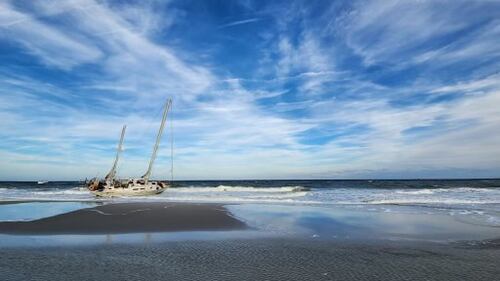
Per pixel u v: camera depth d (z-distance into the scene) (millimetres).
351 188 58438
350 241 14414
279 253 12305
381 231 16703
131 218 19875
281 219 20297
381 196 37906
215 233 16016
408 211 24125
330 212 23484
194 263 10953
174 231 16484
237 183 106188
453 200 31938
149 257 11672
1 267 10406
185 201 32031
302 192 46562
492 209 25266
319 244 13812
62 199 36188
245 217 21047
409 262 11172
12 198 38000
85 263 10898
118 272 9953
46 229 16828
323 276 9703
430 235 15734
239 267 10539
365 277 9625
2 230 16625
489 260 11430
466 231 16750
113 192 41844
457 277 9633
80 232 16188
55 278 9352
